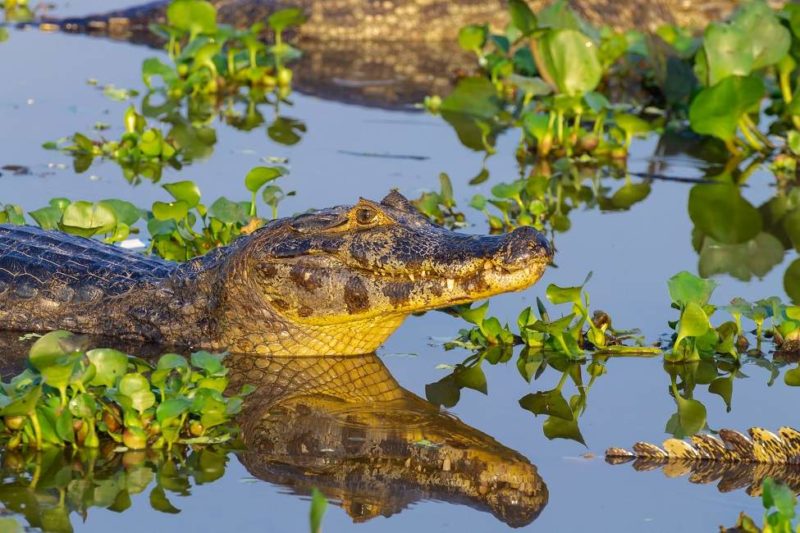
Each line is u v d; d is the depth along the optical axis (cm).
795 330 1073
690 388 987
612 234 1402
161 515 751
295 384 990
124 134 1633
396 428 898
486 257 962
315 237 1014
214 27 2030
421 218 1030
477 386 989
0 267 1105
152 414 851
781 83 1830
